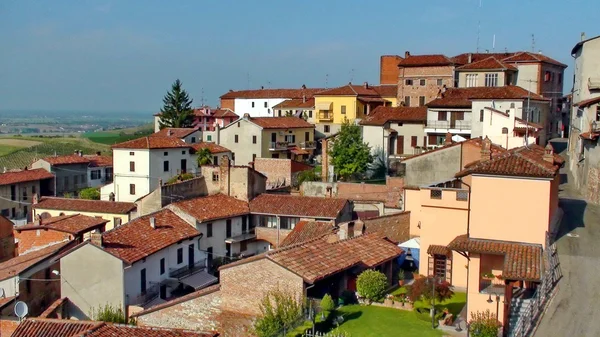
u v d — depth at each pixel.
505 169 36.25
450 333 32.72
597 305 31.41
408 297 36.97
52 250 49.94
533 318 30.36
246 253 60.16
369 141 80.62
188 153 87.25
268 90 133.88
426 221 43.41
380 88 113.12
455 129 76.19
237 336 35.56
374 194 63.94
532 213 35.66
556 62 88.62
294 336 31.92
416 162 59.62
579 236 40.84
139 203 63.09
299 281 33.97
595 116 54.88
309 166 84.62
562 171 65.31
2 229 60.41
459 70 84.81
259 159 81.69
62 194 89.88
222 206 59.19
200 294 36.84
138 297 46.53
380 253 42.19
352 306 37.28
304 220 57.94
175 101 128.75
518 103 72.31
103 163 100.00
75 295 45.53
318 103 107.88
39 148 139.75
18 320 37.88
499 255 35.06
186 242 53.66
